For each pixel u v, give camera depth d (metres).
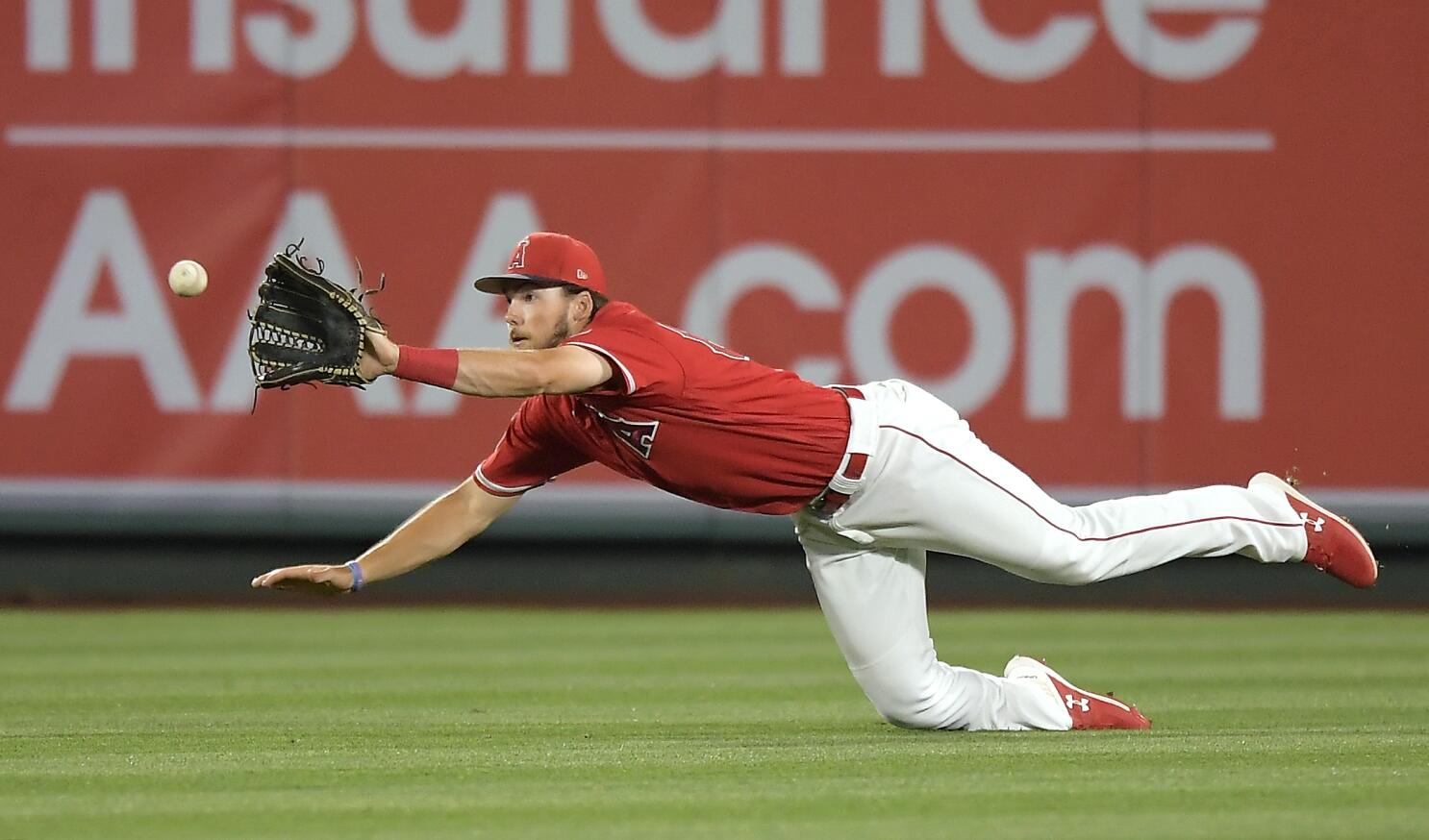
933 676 16.06
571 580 34.50
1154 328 33.19
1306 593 34.59
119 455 32.94
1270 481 16.23
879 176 33.22
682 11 33.19
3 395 32.88
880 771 13.58
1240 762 13.99
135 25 32.94
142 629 29.42
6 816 11.77
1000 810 11.79
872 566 15.66
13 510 32.88
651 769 13.77
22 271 32.81
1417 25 33.12
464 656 25.23
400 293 33.09
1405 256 33.09
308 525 33.09
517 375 13.50
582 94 33.16
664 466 14.88
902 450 14.80
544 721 17.94
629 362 14.01
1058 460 33.19
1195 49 33.19
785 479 14.84
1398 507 33.06
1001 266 33.19
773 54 33.22
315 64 33.09
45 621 30.61
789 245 33.22
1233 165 33.16
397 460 33.16
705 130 33.22
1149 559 15.62
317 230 33.06
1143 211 33.12
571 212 33.19
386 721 17.95
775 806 11.95
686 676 22.73
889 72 33.19
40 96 32.88
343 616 31.73
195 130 32.91
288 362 13.02
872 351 33.19
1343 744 15.23
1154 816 11.57
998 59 33.22
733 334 33.19
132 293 32.88
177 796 12.55
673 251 33.16
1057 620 31.47
